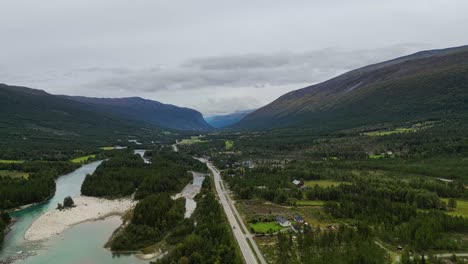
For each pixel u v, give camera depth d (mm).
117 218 166750
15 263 116375
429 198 159250
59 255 123375
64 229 150250
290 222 144000
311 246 112688
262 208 169125
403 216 138125
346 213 149250
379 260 101812
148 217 145125
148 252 125438
